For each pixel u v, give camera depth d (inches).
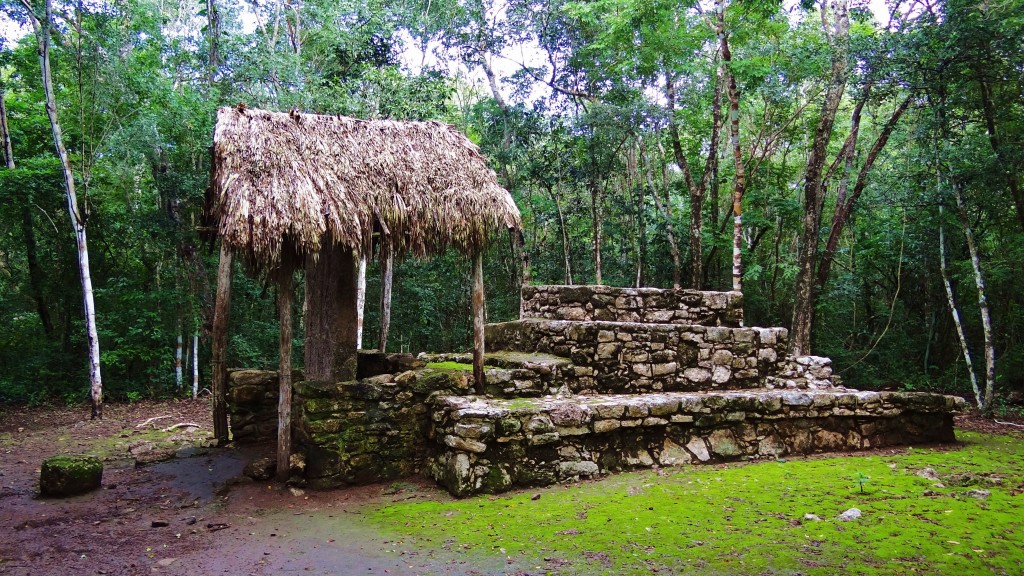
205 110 538.0
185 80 644.1
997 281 553.6
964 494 204.5
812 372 339.3
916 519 179.6
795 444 279.0
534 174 627.2
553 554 157.9
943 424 315.9
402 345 697.0
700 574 142.2
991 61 393.7
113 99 501.4
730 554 153.3
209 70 587.2
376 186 240.4
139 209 595.8
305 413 235.0
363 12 614.9
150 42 558.3
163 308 549.6
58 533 190.4
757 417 272.4
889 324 636.1
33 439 362.6
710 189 705.6
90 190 530.3
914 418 308.2
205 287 577.6
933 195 487.8
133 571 158.1
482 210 252.5
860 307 736.3
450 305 717.3
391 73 588.1
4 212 542.6
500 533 175.9
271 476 243.9
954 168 448.1
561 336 296.4
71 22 483.8
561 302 330.6
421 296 682.8
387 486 235.1
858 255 679.7
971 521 177.0
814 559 149.2
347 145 247.8
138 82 509.7
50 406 503.8
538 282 689.0
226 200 212.8
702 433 263.9
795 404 278.5
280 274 230.8
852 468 244.8
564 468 233.0
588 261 690.8
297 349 630.5
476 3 667.4
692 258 582.6
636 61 561.3
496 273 734.5
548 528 178.1
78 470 234.8
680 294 347.6
